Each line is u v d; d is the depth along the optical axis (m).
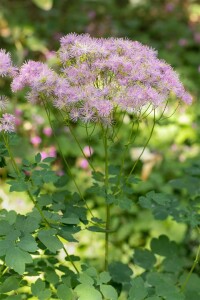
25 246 2.04
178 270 2.85
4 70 2.28
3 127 2.20
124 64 2.36
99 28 8.11
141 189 4.57
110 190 2.78
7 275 2.46
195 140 5.41
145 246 4.09
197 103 5.80
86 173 4.76
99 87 2.45
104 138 2.56
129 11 8.91
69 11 8.70
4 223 2.16
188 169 3.27
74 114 2.32
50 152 4.95
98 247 4.00
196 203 2.98
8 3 8.29
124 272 2.82
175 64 7.05
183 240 3.95
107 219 2.65
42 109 5.44
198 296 2.61
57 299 2.37
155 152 5.07
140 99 2.30
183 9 9.20
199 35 7.83
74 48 2.40
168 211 2.91
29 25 7.37
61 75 2.44
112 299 2.11
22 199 4.32
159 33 8.18
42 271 2.57
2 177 4.52
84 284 2.12
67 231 2.35
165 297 2.21
